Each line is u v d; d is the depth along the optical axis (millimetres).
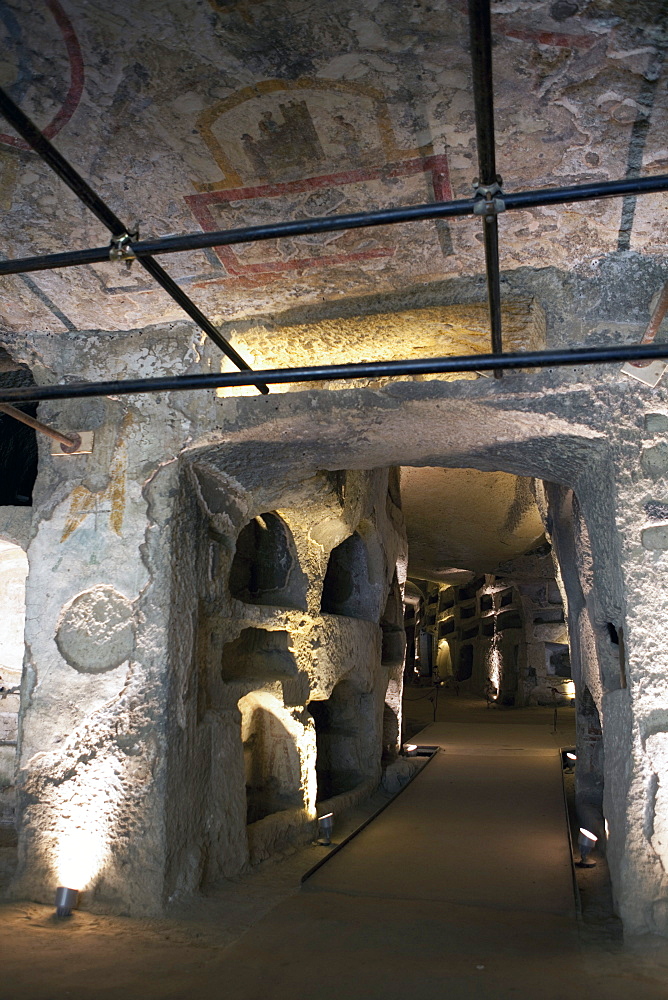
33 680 3371
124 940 2832
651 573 2789
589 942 2762
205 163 2297
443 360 1736
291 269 2947
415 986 2449
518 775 6039
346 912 3158
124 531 3402
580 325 2932
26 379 4508
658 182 1468
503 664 13531
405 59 1883
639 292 2900
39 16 1789
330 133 2158
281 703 4434
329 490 4559
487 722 10133
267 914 3135
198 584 3555
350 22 1777
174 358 3488
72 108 2086
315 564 5098
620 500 2857
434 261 2891
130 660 3283
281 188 2404
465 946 2785
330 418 3240
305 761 4547
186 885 3223
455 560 12688
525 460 3436
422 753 7145
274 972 2566
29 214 2582
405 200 2467
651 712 2703
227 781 3658
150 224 2613
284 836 4168
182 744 3309
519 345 3586
